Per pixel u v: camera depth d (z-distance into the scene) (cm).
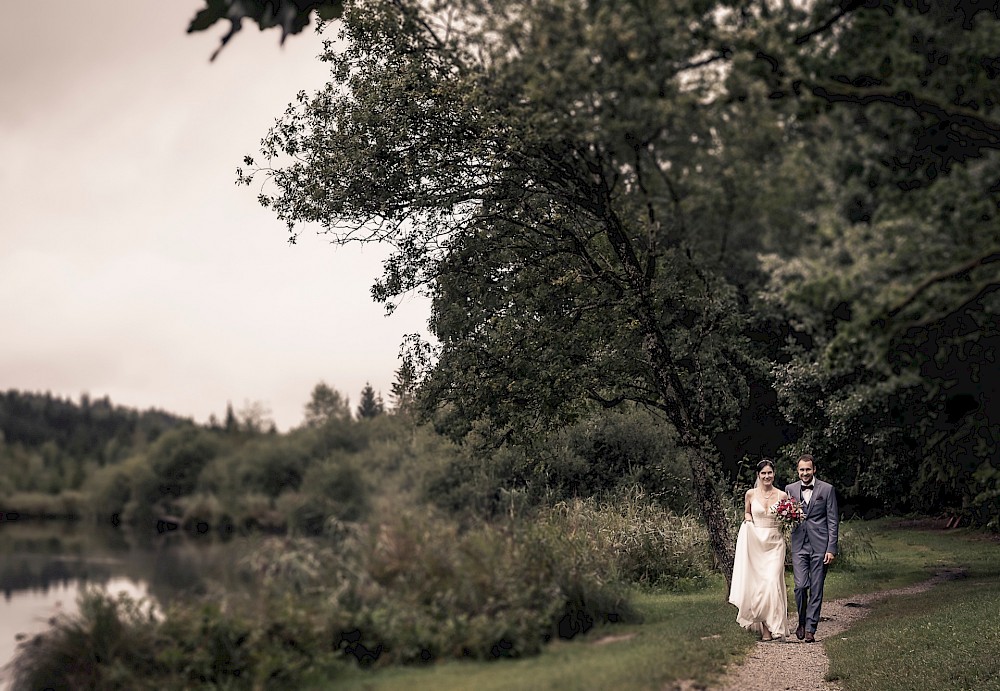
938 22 660
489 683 756
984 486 928
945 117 601
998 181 610
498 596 1012
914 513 3450
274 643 867
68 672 853
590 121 736
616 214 1194
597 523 1784
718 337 1375
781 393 1538
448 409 1769
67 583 2741
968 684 827
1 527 6506
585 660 867
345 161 1530
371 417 3741
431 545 1072
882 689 827
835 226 607
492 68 930
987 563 2028
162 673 846
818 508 1148
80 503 7044
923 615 1244
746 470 2162
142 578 2433
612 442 2377
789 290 618
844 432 1581
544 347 1548
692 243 820
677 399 1515
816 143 630
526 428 1675
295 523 1093
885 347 591
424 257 1608
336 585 979
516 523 1385
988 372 727
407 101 1409
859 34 618
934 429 852
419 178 1495
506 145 1234
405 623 930
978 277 582
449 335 1633
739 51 627
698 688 813
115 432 7488
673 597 1528
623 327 1471
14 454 7444
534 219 1452
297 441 4138
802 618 1139
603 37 664
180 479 5709
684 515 2145
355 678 824
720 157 667
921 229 591
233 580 966
